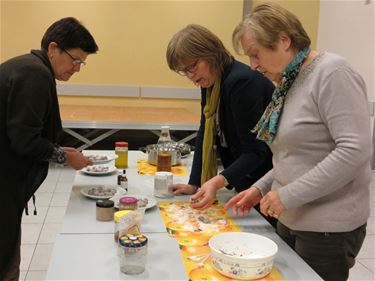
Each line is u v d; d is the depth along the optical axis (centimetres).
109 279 116
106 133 504
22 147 174
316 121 126
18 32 568
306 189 121
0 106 175
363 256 295
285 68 131
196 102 616
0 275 189
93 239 141
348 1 552
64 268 121
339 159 118
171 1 586
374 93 505
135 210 147
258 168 183
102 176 221
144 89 600
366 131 120
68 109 555
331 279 134
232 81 164
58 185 438
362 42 524
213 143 192
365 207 133
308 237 134
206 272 121
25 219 345
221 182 167
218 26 596
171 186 190
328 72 122
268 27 125
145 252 120
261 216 169
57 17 571
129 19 584
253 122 165
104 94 593
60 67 191
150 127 488
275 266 127
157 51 596
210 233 150
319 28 625
